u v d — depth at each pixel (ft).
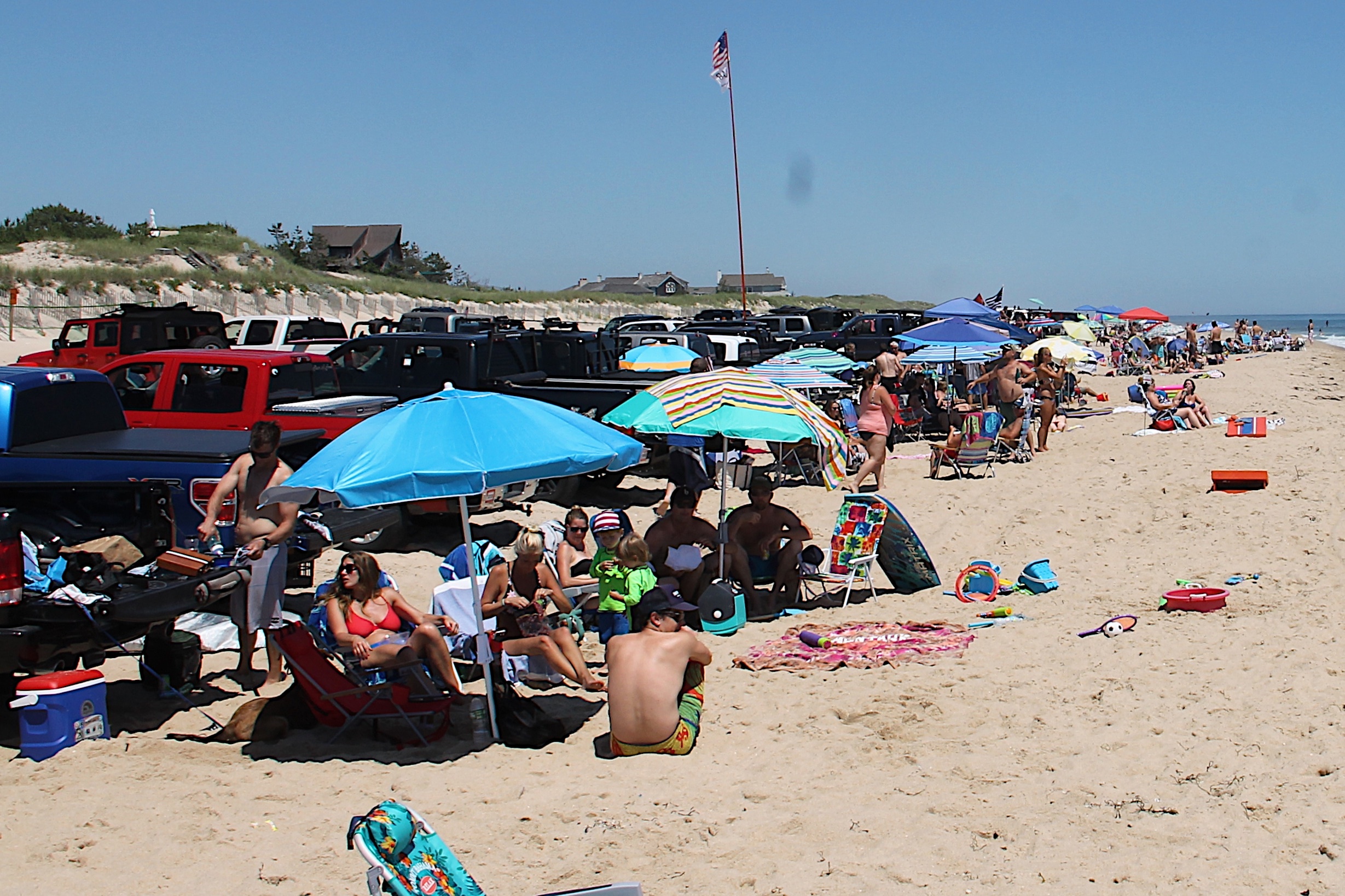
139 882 14.39
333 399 36.94
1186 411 59.52
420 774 18.37
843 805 16.80
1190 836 15.29
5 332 111.45
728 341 76.54
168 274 144.97
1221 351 134.62
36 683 18.93
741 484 43.57
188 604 20.10
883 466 49.83
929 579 30.86
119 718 21.09
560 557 26.22
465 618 24.18
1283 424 61.77
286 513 21.80
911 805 16.72
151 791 17.30
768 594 29.89
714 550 29.89
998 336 61.57
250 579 21.57
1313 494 38.96
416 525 37.86
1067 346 75.66
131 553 21.45
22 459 25.99
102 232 171.01
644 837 15.75
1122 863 14.64
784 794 17.31
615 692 19.34
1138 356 115.96
